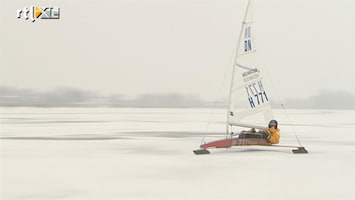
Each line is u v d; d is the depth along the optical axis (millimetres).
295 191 13742
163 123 42562
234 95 21266
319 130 35125
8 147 23281
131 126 38219
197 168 17406
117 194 13289
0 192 13516
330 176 15977
